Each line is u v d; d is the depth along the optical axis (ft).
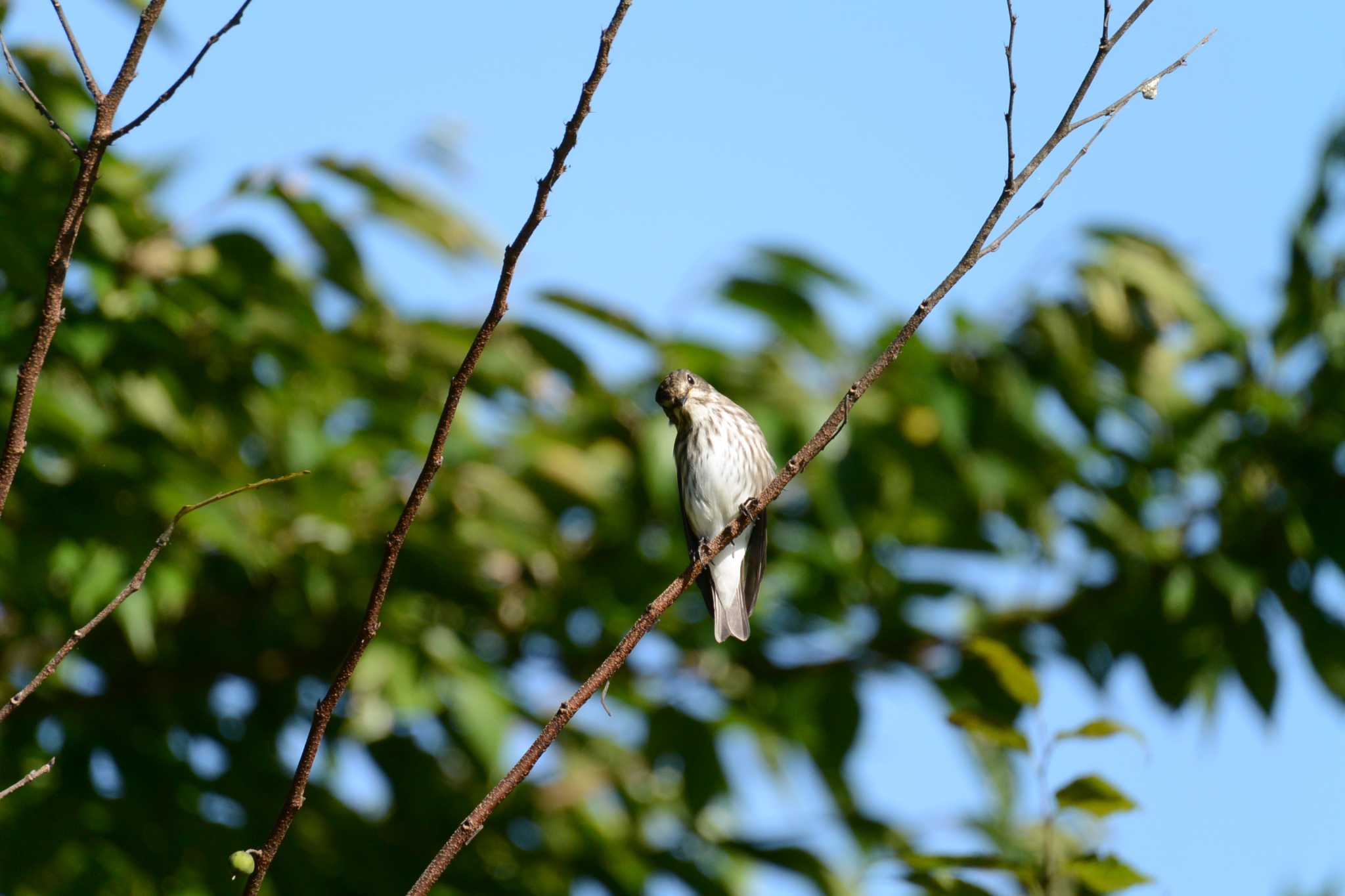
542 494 42.39
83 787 36.83
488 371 41.19
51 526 33.88
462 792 39.99
